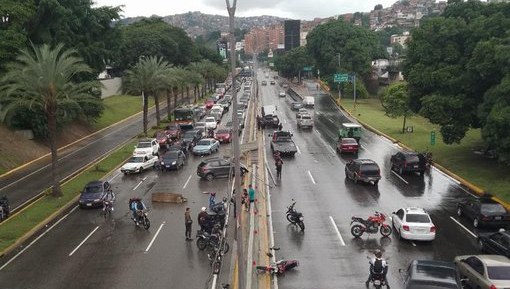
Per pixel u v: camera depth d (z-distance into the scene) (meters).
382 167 42.91
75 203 34.12
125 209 31.92
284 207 30.78
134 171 43.03
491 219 25.78
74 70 38.16
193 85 106.06
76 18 63.00
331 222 27.61
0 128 52.12
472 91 38.84
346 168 39.12
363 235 25.42
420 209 25.27
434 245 23.75
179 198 32.94
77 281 20.47
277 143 48.97
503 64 33.69
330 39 149.25
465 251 22.81
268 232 25.98
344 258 22.22
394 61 150.00
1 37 47.81
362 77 140.88
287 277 20.12
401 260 21.86
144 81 62.12
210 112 83.06
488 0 53.66
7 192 38.34
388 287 18.56
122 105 95.88
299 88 152.38
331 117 83.19
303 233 25.77
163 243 25.00
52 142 35.00
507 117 30.55
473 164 41.00
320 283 19.48
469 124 40.75
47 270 21.80
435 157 45.38
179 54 131.25
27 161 50.16
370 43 155.12
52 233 27.33
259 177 39.38
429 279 15.90
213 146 52.81
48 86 34.16
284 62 190.62
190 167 45.59
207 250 23.78
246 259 21.64
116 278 20.66
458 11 46.53
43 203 33.31
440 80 40.81
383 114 86.88
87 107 63.59
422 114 42.16
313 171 41.47
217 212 26.38
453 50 41.75
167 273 21.02
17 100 37.50
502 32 39.72
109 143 61.44
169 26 142.25
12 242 25.38
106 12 70.50
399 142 55.41
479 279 17.62
